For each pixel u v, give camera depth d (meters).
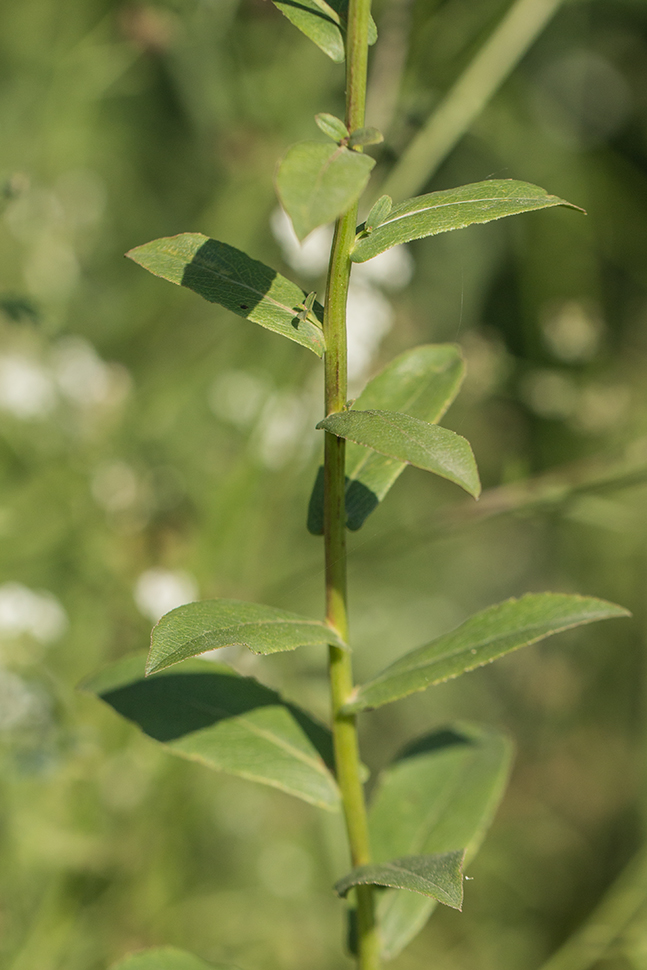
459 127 0.84
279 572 0.93
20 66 1.14
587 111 1.32
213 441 0.97
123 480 0.91
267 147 1.01
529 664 1.16
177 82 1.11
